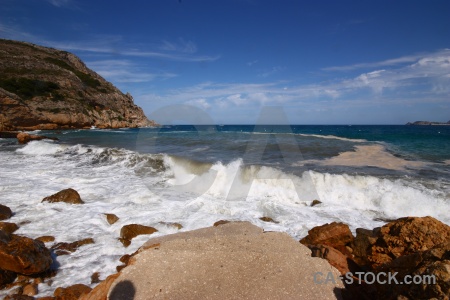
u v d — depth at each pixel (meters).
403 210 7.33
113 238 5.69
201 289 3.16
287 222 6.52
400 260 3.27
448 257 2.84
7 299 3.84
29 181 9.79
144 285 3.24
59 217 6.68
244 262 3.65
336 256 4.00
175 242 4.23
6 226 5.86
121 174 10.74
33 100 42.84
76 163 13.35
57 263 4.81
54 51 74.19
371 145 17.53
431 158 12.91
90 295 3.27
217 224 5.51
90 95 55.44
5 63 51.53
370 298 3.33
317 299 3.08
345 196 8.09
